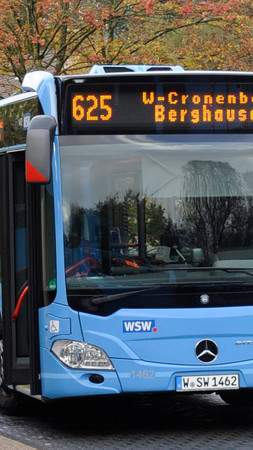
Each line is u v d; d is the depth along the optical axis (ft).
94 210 28.09
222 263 28.17
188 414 32.89
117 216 28.09
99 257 27.86
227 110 29.14
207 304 27.84
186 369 27.58
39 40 71.97
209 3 75.36
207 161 28.68
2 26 72.43
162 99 28.91
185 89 29.09
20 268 31.17
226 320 27.84
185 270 27.94
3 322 31.24
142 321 27.50
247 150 29.01
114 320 27.45
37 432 29.71
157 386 27.48
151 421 31.53
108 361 27.40
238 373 27.89
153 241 28.04
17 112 31.01
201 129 28.96
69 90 28.58
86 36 75.77
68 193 28.12
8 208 31.27
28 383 30.63
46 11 73.46
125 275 27.73
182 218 28.25
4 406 33.06
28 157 27.25
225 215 28.40
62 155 28.30
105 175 28.30
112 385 27.37
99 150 28.43
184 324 27.61
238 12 78.28
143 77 28.86
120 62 77.41
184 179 28.48
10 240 31.19
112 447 27.09
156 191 28.32
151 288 27.66
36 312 28.78
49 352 28.02
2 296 31.42
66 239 27.91
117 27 80.94
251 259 28.32
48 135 27.35
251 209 28.55
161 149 28.60
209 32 84.53
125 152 28.48
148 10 73.41
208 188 28.48
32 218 28.84
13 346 30.96
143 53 77.25
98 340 27.45
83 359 27.45
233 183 28.66
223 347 27.81
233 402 33.94
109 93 28.71
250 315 27.99
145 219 28.09
